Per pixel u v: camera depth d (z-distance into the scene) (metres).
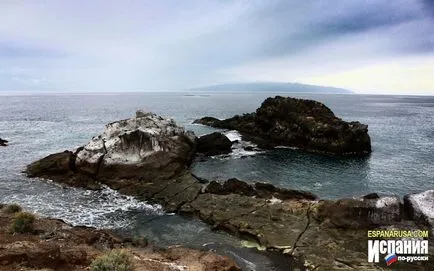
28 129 82.06
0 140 61.91
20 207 29.05
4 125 90.00
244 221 26.97
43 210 31.11
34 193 35.62
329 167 46.75
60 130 80.50
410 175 43.12
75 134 74.00
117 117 114.94
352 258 21.97
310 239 24.30
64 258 18.09
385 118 117.81
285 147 60.06
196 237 25.95
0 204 29.73
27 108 157.88
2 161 48.56
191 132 54.53
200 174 42.78
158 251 22.78
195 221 28.94
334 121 58.34
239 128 73.94
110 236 24.73
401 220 26.02
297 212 27.88
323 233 25.00
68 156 41.44
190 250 23.05
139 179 38.28
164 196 33.78
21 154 53.28
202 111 144.75
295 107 63.03
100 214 30.55
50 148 58.22
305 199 31.38
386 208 26.03
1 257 16.62
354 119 114.00
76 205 32.62
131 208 32.06
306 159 51.41
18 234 22.41
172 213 30.80
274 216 27.34
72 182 38.62
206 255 22.17
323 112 61.16
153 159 39.91
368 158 52.47
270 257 22.80
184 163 43.94
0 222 24.70
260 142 62.50
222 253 23.41
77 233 23.94
